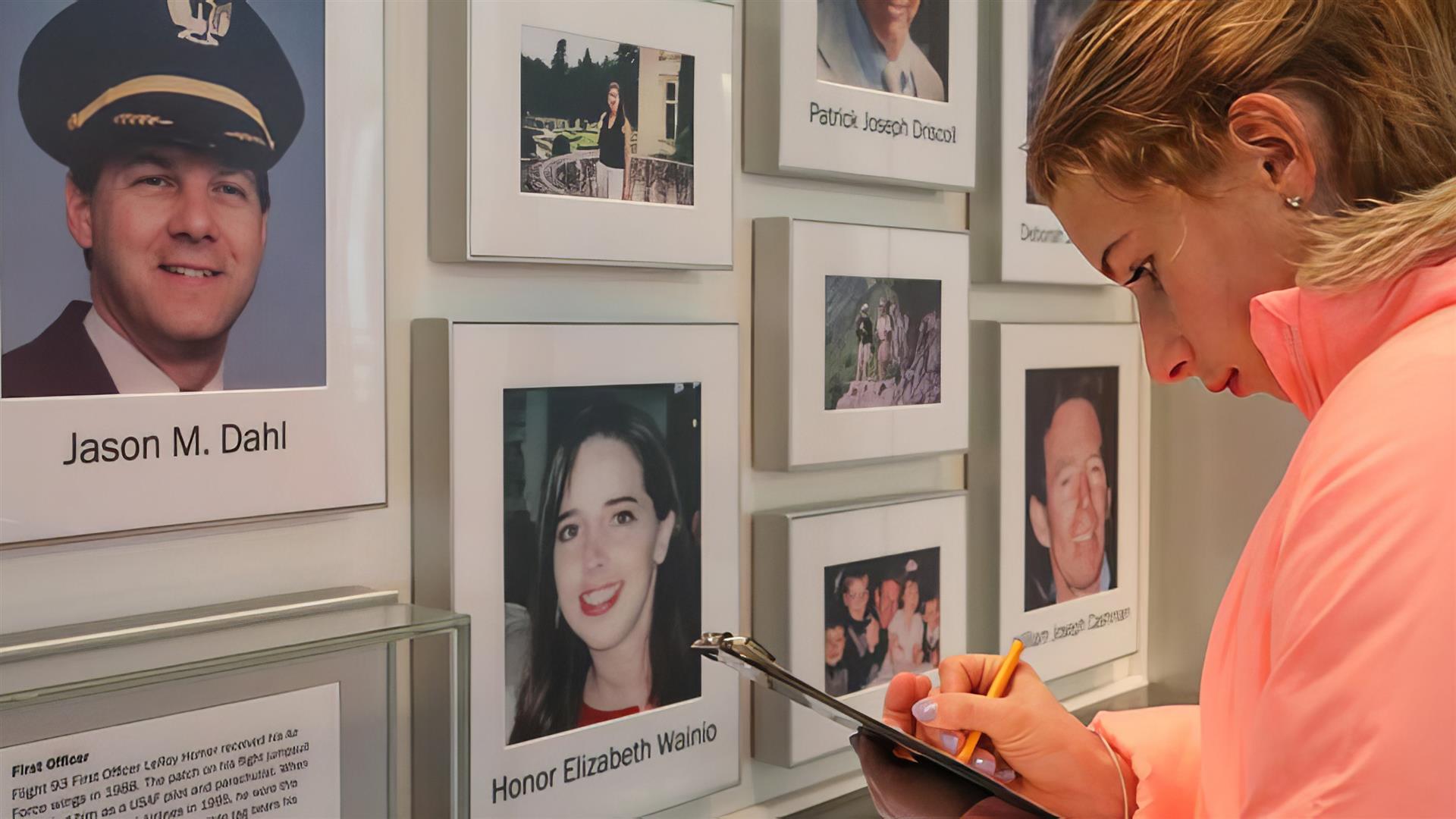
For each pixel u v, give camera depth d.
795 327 0.98
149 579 0.68
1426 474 0.32
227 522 0.69
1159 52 0.45
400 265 0.78
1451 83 0.42
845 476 1.10
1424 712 0.30
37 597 0.64
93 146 0.63
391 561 0.79
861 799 1.10
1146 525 1.44
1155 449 1.44
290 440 0.71
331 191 0.73
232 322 0.68
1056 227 1.27
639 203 0.87
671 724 0.92
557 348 0.83
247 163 0.69
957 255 1.14
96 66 0.63
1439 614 0.31
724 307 0.98
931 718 0.71
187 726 0.66
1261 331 0.44
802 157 0.98
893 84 1.06
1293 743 0.34
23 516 0.61
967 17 1.14
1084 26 0.48
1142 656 1.46
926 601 1.13
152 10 0.65
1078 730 0.70
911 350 1.09
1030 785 0.70
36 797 0.61
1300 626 0.34
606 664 0.88
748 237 1.00
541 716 0.83
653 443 0.90
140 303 0.65
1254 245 0.45
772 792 1.05
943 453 1.13
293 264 0.71
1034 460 1.25
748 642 0.58
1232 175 0.44
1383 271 0.39
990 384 1.21
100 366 0.63
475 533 0.79
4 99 0.60
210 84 0.67
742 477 1.00
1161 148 0.45
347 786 0.74
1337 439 0.36
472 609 0.79
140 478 0.65
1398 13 0.41
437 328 0.77
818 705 0.57
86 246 0.63
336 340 0.73
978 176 1.21
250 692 0.69
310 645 0.64
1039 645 1.27
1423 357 0.35
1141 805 0.67
